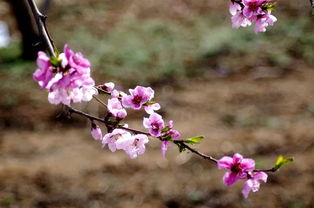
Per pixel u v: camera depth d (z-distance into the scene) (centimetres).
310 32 1391
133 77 1227
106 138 272
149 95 281
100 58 1301
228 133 952
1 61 1258
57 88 220
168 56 1323
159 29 1487
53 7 1617
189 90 1170
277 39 1367
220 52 1327
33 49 1245
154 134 270
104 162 845
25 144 933
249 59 1287
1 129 998
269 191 766
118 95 284
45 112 1045
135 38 1434
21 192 762
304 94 1104
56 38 1425
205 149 884
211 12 1600
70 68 219
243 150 877
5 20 1534
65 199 758
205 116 1039
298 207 733
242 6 317
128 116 1034
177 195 769
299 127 949
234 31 1430
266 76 1212
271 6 311
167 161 852
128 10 1634
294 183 779
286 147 880
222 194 765
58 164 841
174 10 1631
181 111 1066
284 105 1060
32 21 1208
